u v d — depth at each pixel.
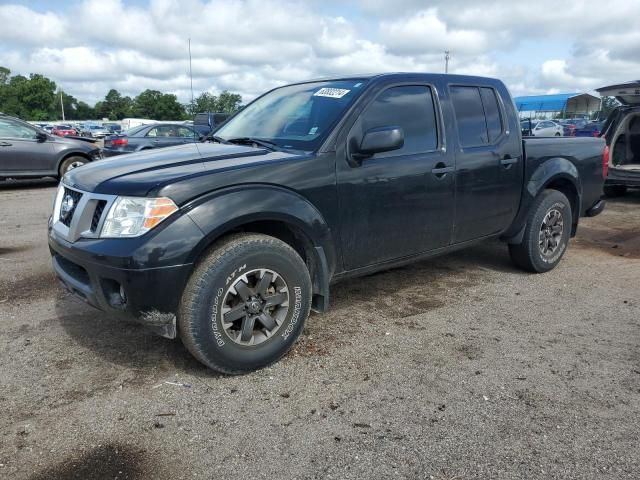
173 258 2.77
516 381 3.10
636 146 9.90
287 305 3.23
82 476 2.29
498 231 4.78
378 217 3.71
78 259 2.95
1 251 5.90
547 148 5.05
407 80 4.00
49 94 119.62
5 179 11.24
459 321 4.01
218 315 2.95
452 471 2.33
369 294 4.59
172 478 2.28
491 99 4.64
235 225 2.97
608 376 3.17
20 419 2.70
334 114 3.61
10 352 3.42
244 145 3.80
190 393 2.95
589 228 7.55
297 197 3.24
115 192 2.88
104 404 2.84
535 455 2.44
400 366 3.28
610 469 2.35
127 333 3.71
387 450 2.47
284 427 2.64
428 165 3.97
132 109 111.12
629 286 4.86
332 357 3.40
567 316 4.12
